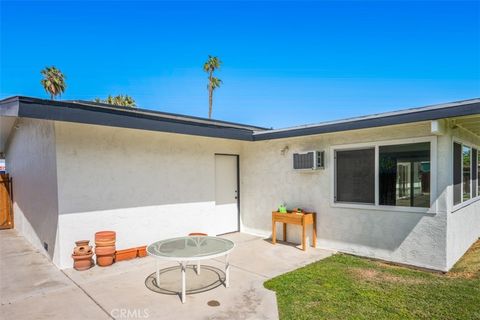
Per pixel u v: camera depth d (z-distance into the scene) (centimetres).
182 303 361
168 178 648
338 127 549
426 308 341
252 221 781
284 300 367
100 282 434
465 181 597
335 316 325
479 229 734
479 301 358
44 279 446
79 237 517
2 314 335
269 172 736
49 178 534
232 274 467
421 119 440
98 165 543
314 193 638
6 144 1027
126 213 579
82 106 435
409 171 501
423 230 486
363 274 461
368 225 553
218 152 754
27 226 736
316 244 633
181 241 455
